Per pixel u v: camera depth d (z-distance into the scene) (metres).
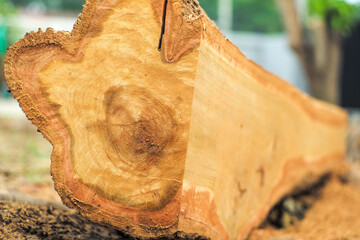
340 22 6.79
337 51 7.30
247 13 17.56
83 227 2.65
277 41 13.52
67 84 2.39
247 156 2.73
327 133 4.21
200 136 2.39
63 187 2.39
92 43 2.38
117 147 2.39
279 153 3.05
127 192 2.38
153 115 2.36
